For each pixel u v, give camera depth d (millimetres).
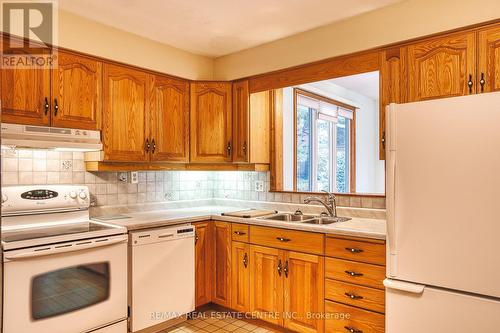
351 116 5508
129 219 2908
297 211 3172
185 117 3389
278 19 2734
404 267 1991
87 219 2846
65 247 2238
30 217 2551
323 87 4656
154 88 3156
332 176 5020
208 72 3611
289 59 3061
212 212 3365
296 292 2648
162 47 3219
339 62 2793
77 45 2645
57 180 2818
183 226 2982
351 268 2359
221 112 3451
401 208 1997
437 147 1887
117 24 2820
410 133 1970
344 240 2393
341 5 2492
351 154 5496
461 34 2207
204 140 3428
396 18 2455
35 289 2129
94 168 2891
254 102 3410
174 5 2512
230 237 3104
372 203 2869
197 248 3123
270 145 3570
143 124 3062
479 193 1765
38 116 2436
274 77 3199
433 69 2305
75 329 2307
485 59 2115
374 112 6184
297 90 4168
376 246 2252
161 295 2805
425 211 1920
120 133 2904
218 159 3443
